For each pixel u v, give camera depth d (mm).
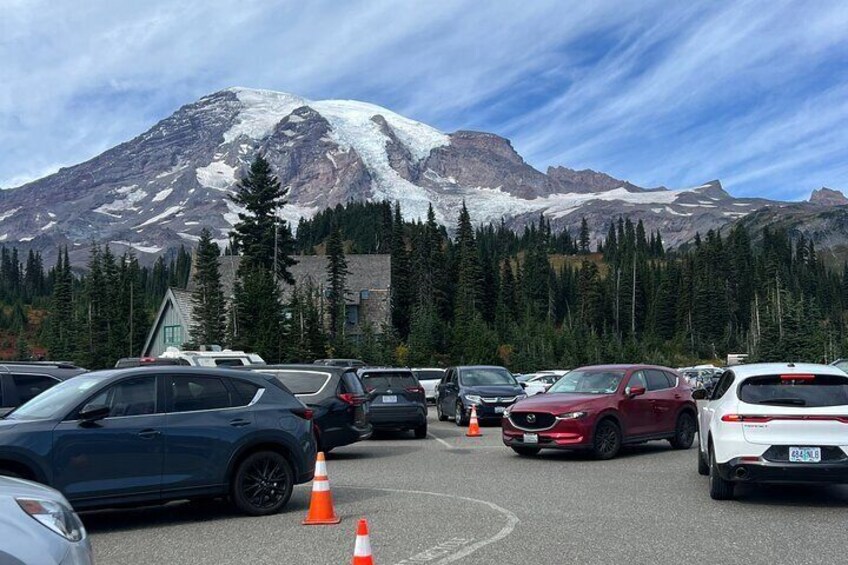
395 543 8641
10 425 9398
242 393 10773
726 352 121312
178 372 10461
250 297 49719
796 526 9461
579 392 17281
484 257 119625
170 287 65000
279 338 48344
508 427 16734
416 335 68500
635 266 144000
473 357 67625
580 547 8383
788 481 10422
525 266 148000
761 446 10500
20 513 5207
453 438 21906
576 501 11258
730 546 8414
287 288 73938
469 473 14445
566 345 80875
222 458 10273
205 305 57688
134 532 9523
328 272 80375
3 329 120000
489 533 9109
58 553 5012
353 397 17016
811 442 10375
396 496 11859
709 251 151125
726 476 10734
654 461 16125
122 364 22188
